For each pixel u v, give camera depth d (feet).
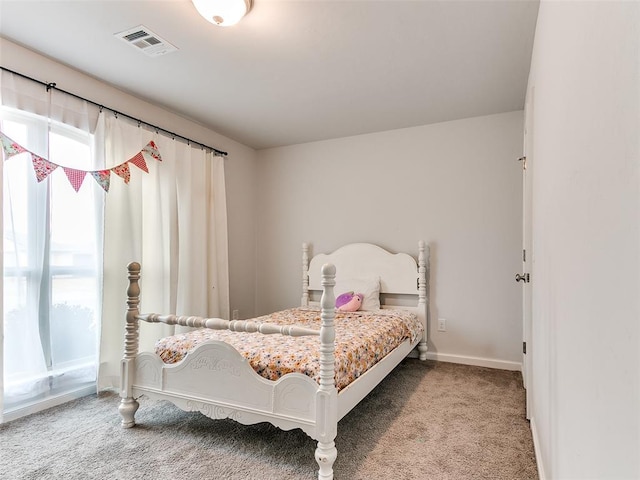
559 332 4.06
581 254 3.04
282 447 6.49
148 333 10.00
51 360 8.26
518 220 11.06
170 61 8.35
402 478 5.65
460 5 6.44
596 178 2.59
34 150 7.95
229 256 13.56
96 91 9.19
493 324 11.25
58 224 8.40
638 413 1.76
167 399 6.91
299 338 7.57
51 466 5.89
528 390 7.64
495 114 11.39
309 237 14.03
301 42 7.59
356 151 13.34
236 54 8.04
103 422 7.45
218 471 5.77
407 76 9.04
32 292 7.93
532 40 7.45
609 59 2.31
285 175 14.53
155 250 10.25
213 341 6.49
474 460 6.14
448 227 11.91
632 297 1.87
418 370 10.85
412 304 12.20
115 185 9.36
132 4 6.47
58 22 6.95
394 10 6.58
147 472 5.74
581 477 2.97
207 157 12.30
